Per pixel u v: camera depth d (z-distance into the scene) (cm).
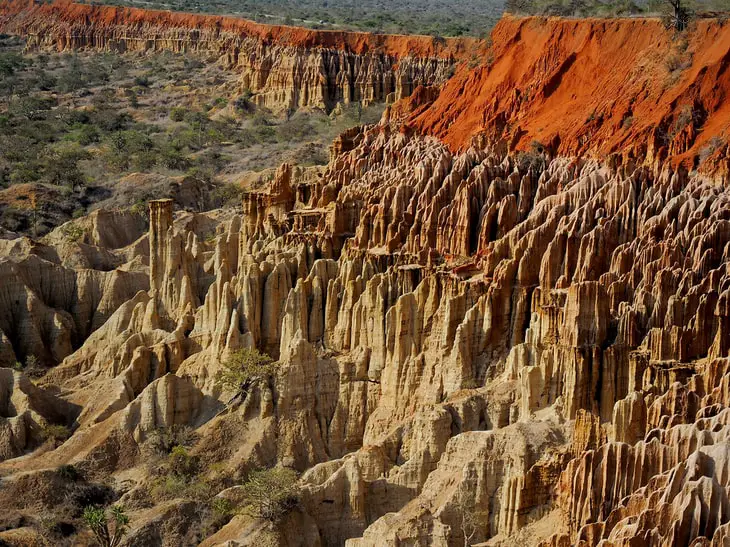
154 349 11406
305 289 10938
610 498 6875
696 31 11312
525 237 9888
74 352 12962
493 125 12175
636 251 9325
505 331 9756
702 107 10619
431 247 10819
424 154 12388
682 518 6019
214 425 10225
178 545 9019
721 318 8469
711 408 7244
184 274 12544
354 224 11838
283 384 10188
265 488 8819
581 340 8738
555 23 12912
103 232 16162
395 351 10075
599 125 11181
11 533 9088
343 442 10188
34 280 13775
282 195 13050
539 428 8412
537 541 7575
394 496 8906
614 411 7750
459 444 8619
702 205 9488
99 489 9844
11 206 18288
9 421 10562
